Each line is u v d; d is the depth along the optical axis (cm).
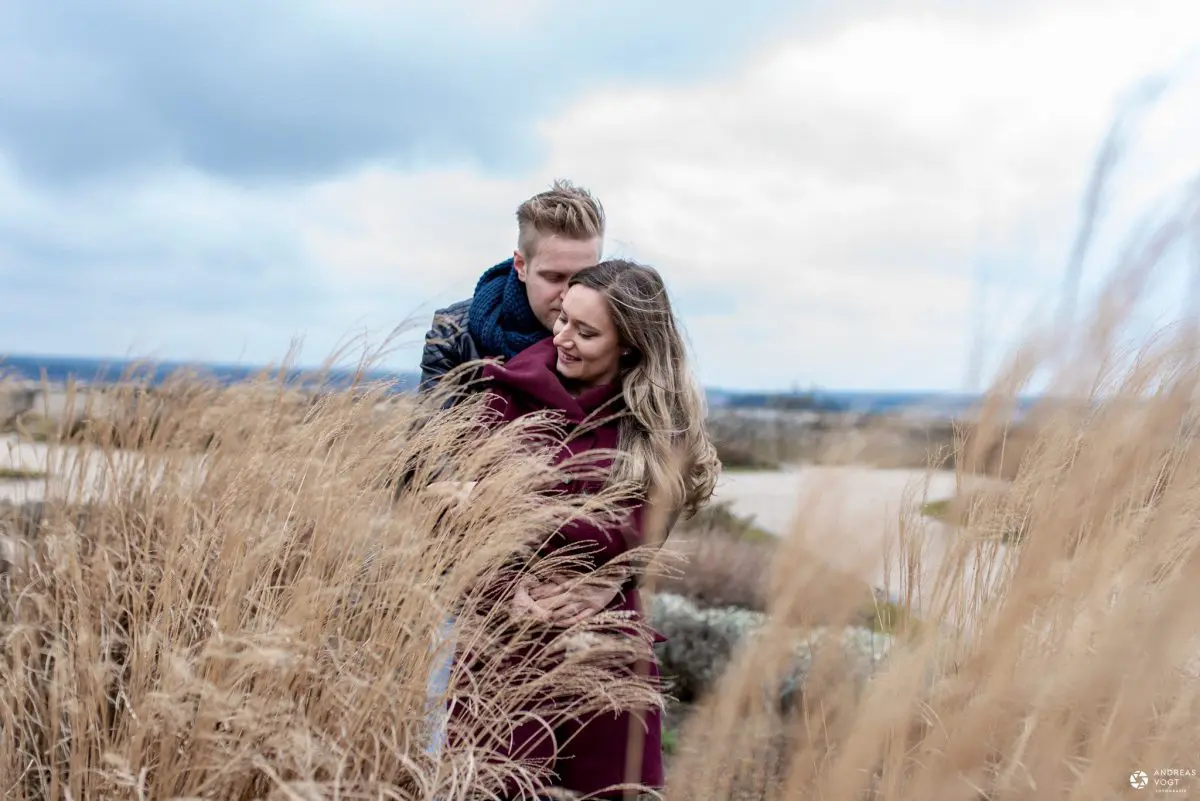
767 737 88
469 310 238
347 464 196
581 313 203
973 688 94
